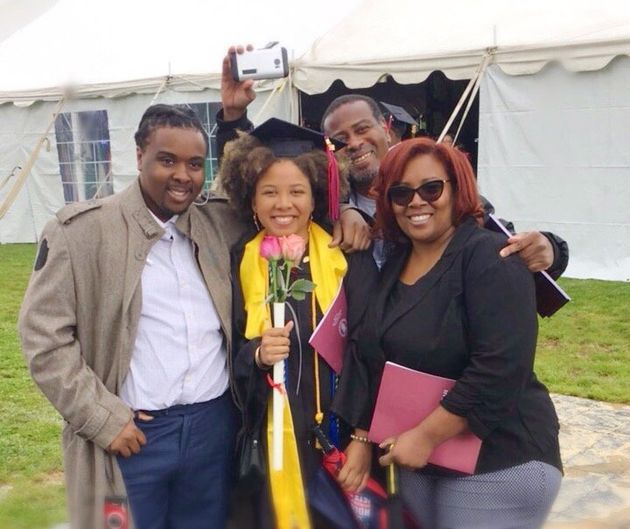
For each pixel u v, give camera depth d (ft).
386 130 10.94
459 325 7.41
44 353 7.68
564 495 12.75
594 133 26.99
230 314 8.36
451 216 7.73
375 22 32.27
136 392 8.06
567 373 18.89
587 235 27.89
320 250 8.45
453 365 7.52
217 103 33.45
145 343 8.05
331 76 30.50
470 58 28.17
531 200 28.60
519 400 7.60
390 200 7.86
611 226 27.35
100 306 7.92
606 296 25.57
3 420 16.24
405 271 8.02
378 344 7.78
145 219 8.02
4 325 23.80
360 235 8.46
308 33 33.45
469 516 7.79
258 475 8.23
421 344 7.52
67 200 38.93
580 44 26.30
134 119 35.94
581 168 27.48
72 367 7.73
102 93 36.09
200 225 8.43
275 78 9.67
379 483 8.29
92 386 7.79
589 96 26.84
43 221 39.75
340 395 8.05
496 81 28.27
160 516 8.43
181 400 8.16
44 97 37.45
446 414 7.36
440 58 28.53
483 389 7.18
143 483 8.14
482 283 7.26
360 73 29.89
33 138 38.73
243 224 8.87
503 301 7.20
